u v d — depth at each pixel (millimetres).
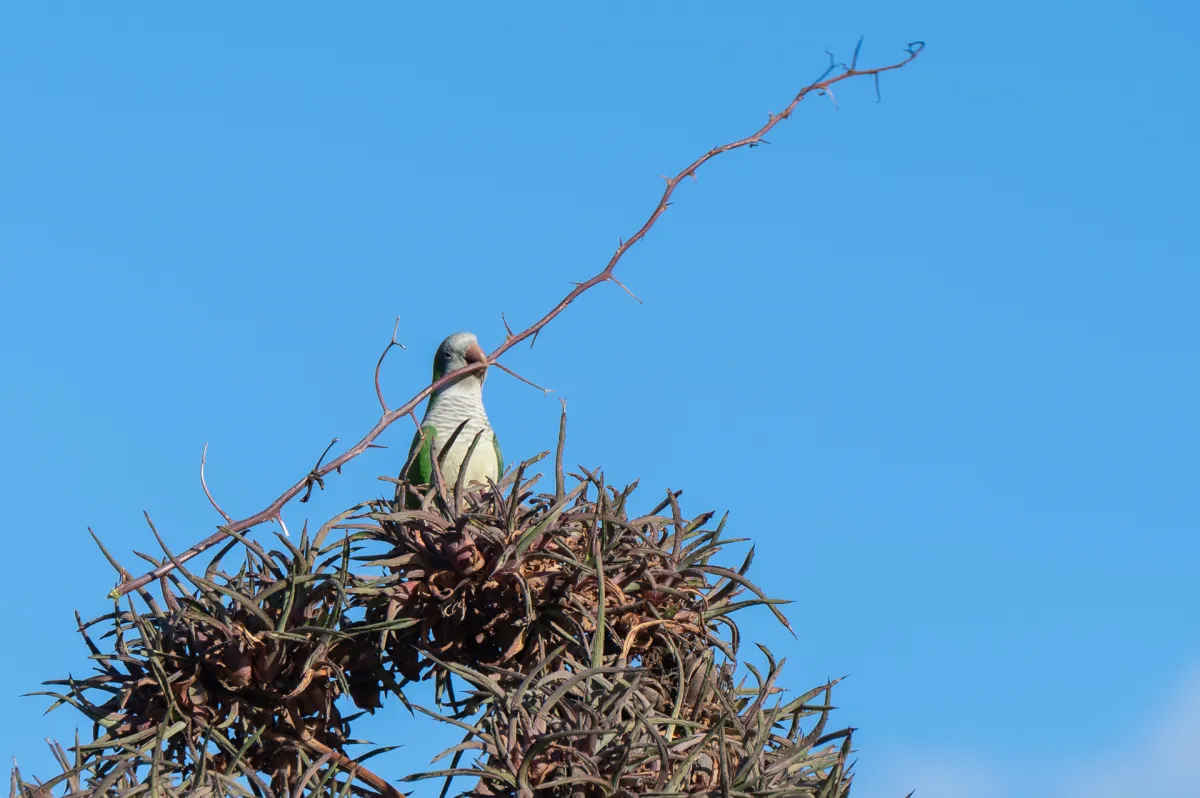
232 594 9055
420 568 9508
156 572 9258
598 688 8836
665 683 9734
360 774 9289
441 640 9617
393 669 9852
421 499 9844
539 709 8359
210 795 8391
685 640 9727
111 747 8984
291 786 9047
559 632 9391
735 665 9734
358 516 9445
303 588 9203
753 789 8531
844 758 8953
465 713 9523
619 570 9664
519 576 9250
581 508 9859
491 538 9359
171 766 8695
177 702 9148
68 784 8484
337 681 9586
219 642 9148
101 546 9305
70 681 9102
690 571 9766
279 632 9062
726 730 9172
